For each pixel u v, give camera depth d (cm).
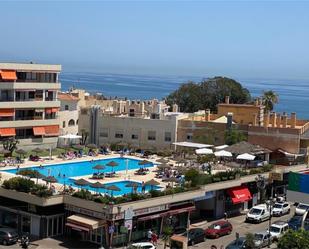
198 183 7150
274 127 9925
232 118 10512
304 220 7138
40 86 10388
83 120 11275
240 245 5859
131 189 7175
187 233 6328
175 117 10562
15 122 10019
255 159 9331
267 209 7619
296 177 6350
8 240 5841
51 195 6153
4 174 7538
